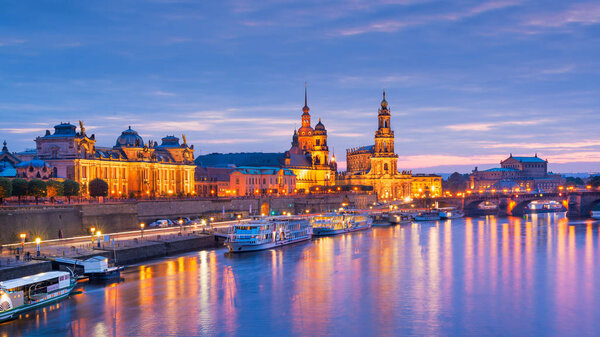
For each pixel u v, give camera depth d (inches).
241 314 3848.4
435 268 5433.1
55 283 4040.4
